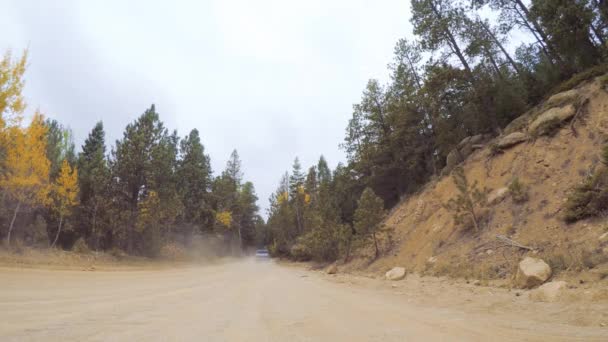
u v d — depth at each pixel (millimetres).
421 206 23000
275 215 66812
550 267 9094
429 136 29828
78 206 30312
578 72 19172
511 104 21438
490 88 21969
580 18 17547
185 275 20016
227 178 68062
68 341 3932
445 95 23844
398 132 30359
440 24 22344
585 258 8539
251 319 5941
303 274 24500
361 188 37188
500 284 9938
